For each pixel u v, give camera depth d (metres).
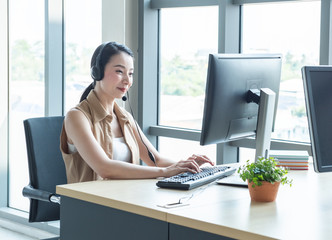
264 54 2.44
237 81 2.27
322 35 2.99
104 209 2.00
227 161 3.43
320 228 1.59
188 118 3.74
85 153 2.46
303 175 2.46
